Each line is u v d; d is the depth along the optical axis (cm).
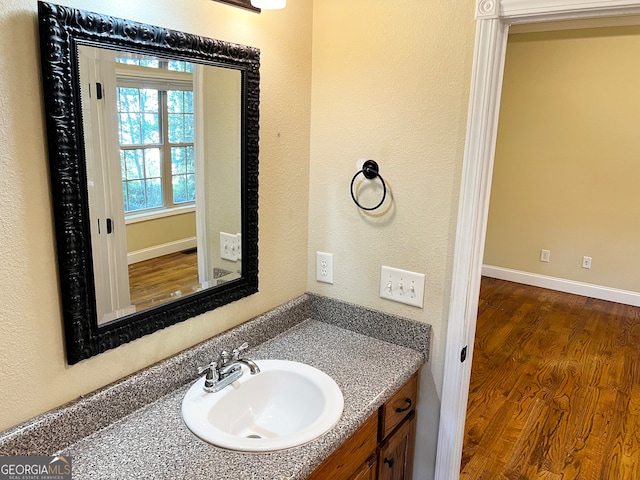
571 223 475
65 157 105
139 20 118
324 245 186
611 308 448
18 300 104
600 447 255
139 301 130
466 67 144
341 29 165
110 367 125
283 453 114
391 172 164
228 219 153
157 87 125
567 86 449
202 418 125
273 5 136
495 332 394
